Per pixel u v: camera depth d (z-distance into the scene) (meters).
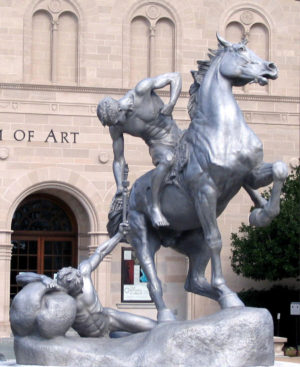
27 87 41.56
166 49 43.44
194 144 13.84
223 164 13.45
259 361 13.00
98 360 13.03
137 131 14.76
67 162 41.84
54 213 43.88
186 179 13.80
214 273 13.80
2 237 40.59
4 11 41.84
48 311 13.20
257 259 38.44
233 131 13.66
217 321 12.98
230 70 14.01
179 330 12.94
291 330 40.84
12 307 13.53
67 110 42.00
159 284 14.46
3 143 41.22
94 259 14.53
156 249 14.82
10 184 41.09
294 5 44.62
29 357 13.32
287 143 43.78
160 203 14.25
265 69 14.05
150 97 14.71
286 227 37.44
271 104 43.75
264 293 41.22
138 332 14.33
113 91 42.47
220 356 12.82
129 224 14.80
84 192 41.81
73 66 42.62
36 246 43.56
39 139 41.59
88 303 14.03
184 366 12.79
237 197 42.38
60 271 13.62
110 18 42.91
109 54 42.75
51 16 42.41
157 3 43.34
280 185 13.32
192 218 14.07
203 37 43.62
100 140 42.19
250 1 44.19
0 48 41.72
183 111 42.38
